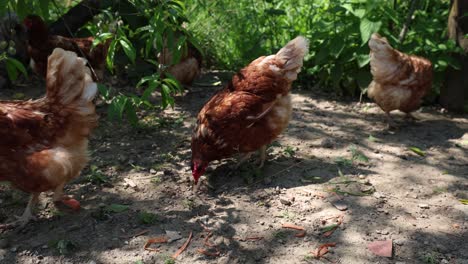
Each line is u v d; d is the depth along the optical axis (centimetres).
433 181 191
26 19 233
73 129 165
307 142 220
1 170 158
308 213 173
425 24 258
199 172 185
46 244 158
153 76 202
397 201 179
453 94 249
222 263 152
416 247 157
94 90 165
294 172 197
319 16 299
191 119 238
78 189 184
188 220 169
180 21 247
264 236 162
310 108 254
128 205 176
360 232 163
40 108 163
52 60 162
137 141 218
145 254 155
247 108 185
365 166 201
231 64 302
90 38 250
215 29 314
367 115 248
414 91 226
